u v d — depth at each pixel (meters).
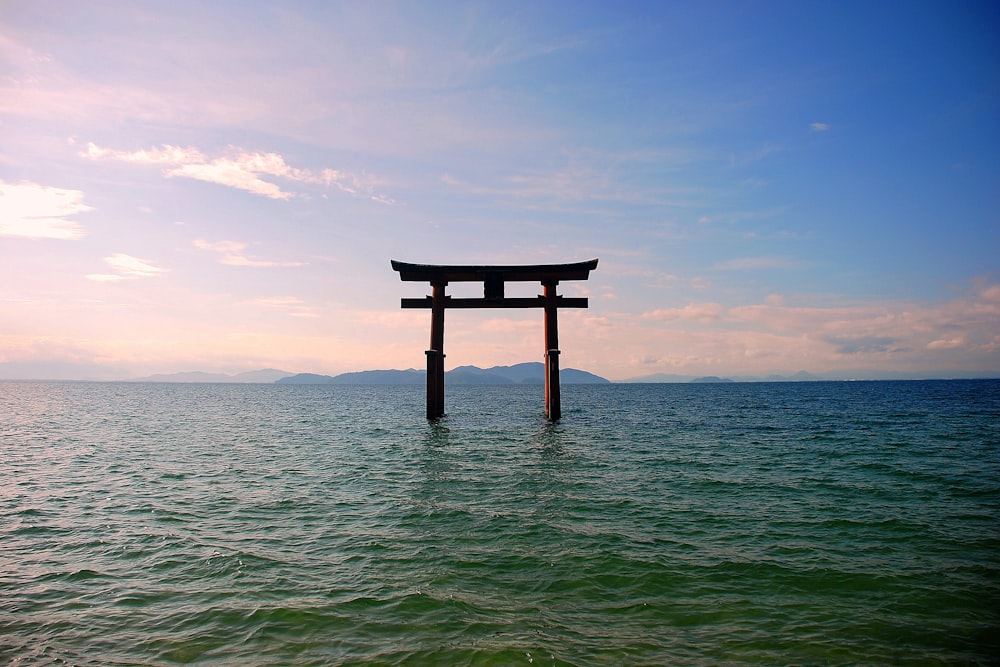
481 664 5.46
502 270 26.86
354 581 7.65
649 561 8.42
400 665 5.45
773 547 9.08
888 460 17.83
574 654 5.65
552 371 27.02
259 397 93.19
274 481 15.03
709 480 14.80
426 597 7.08
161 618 6.52
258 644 5.88
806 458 18.48
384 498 12.87
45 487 14.18
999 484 13.92
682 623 6.38
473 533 9.97
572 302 27.17
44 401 70.50
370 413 45.75
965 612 6.64
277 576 7.86
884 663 5.50
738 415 40.06
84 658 5.63
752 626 6.30
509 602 6.96
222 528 10.40
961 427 28.77
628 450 20.83
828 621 6.41
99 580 7.75
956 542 9.30
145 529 10.31
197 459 19.17
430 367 27.77
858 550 8.91
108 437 26.59
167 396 96.88
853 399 67.00
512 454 19.92
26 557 8.73
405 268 26.72
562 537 9.70
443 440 24.38
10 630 6.23
